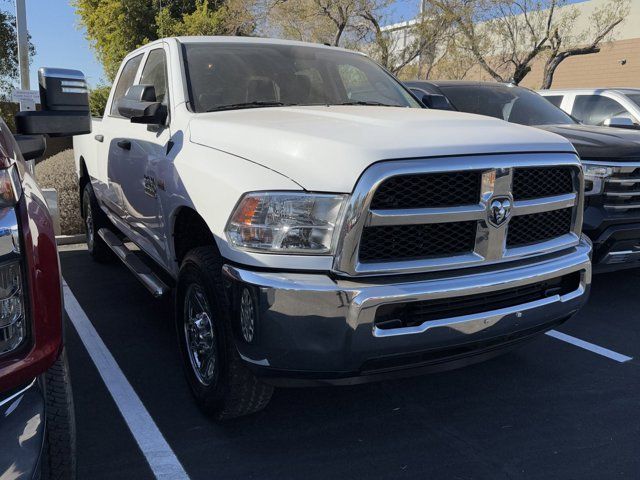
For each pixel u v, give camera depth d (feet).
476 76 76.28
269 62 13.66
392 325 8.27
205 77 12.57
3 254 5.68
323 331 7.96
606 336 14.55
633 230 16.01
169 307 16.03
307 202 8.09
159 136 12.25
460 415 10.68
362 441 9.80
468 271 8.80
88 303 16.33
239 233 8.49
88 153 18.63
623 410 10.91
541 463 9.25
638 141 16.65
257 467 9.05
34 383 6.11
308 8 60.59
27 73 35.83
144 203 12.85
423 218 8.25
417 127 9.24
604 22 65.26
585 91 28.04
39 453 5.84
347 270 8.00
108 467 8.98
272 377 8.50
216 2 88.74
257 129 9.61
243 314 8.37
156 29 92.17
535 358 13.17
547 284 9.85
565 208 10.10
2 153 5.95
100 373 12.14
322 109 11.68
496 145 8.82
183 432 9.96
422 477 8.86
